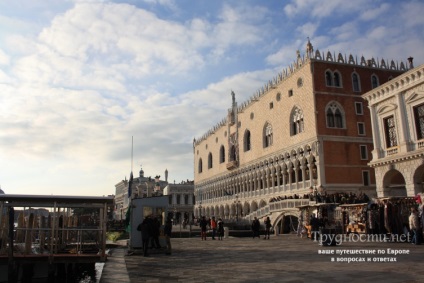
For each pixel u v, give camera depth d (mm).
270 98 58469
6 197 16516
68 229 17422
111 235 38312
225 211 76750
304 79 48844
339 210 30609
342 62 48719
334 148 45781
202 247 26000
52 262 16703
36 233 23547
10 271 16156
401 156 30125
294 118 51750
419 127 29516
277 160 55594
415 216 21766
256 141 63156
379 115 33688
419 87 29219
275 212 45781
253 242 30109
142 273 14422
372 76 49938
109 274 14219
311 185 46188
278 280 12070
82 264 19016
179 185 113438
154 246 22906
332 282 11320
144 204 23578
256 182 63031
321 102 46531
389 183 33125
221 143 80625
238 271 14359
